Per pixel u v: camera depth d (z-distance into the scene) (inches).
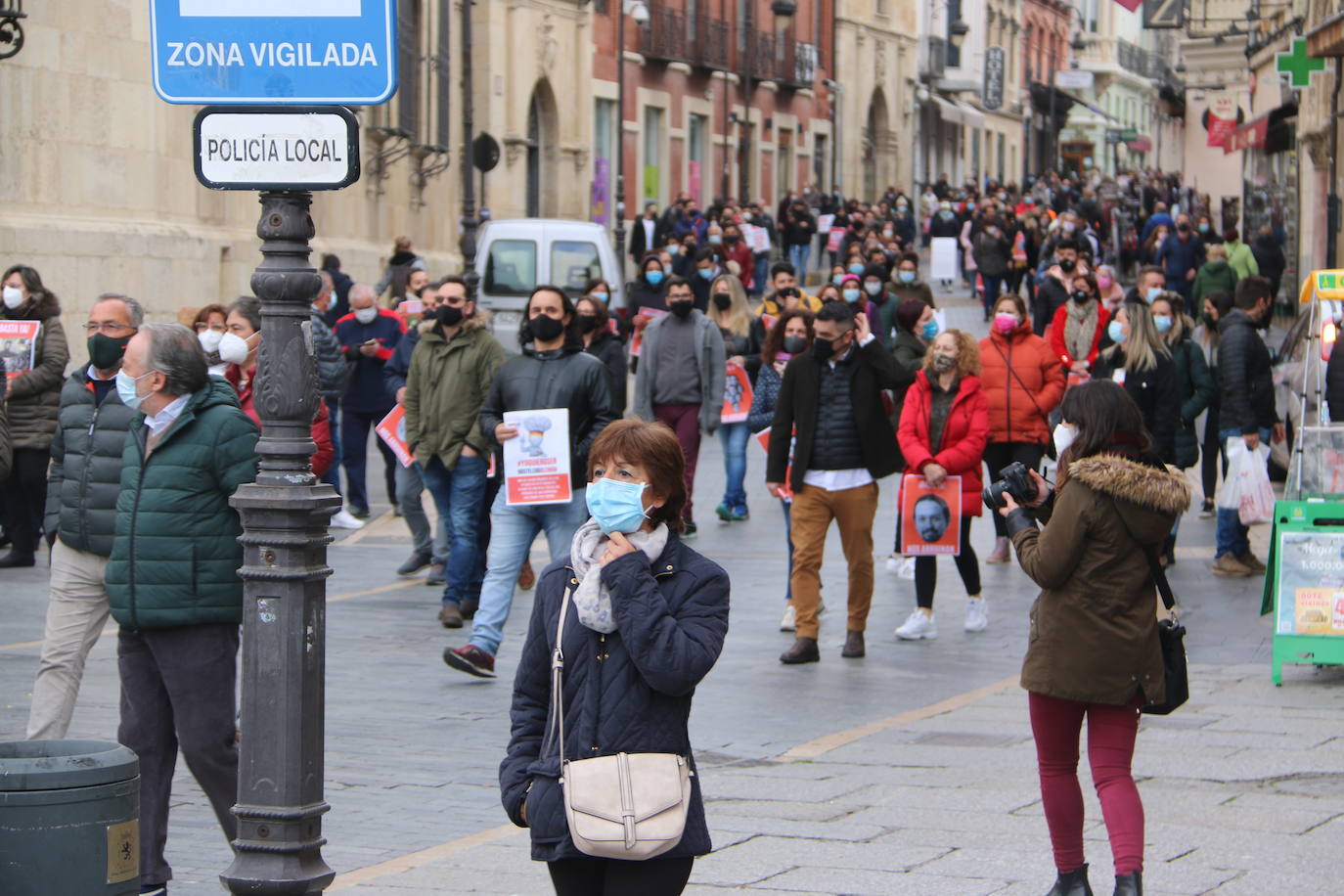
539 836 322.3
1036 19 6112.2
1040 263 2566.4
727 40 3592.5
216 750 461.7
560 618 326.0
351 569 1019.9
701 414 1117.7
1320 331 950.4
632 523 320.8
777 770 585.6
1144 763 587.2
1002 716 667.4
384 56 358.3
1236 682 727.7
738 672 756.6
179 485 456.4
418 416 874.1
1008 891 451.5
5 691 685.3
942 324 1064.2
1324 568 716.7
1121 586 425.1
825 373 775.1
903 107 4835.1
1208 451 1194.0
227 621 460.1
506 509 724.0
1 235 1348.4
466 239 1857.8
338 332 1184.2
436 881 458.0
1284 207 2694.4
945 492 810.2
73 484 518.9
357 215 2098.9
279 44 359.6
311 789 370.0
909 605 920.9
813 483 774.5
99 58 1496.1
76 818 334.6
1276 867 470.9
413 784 565.6
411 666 756.0
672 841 316.8
